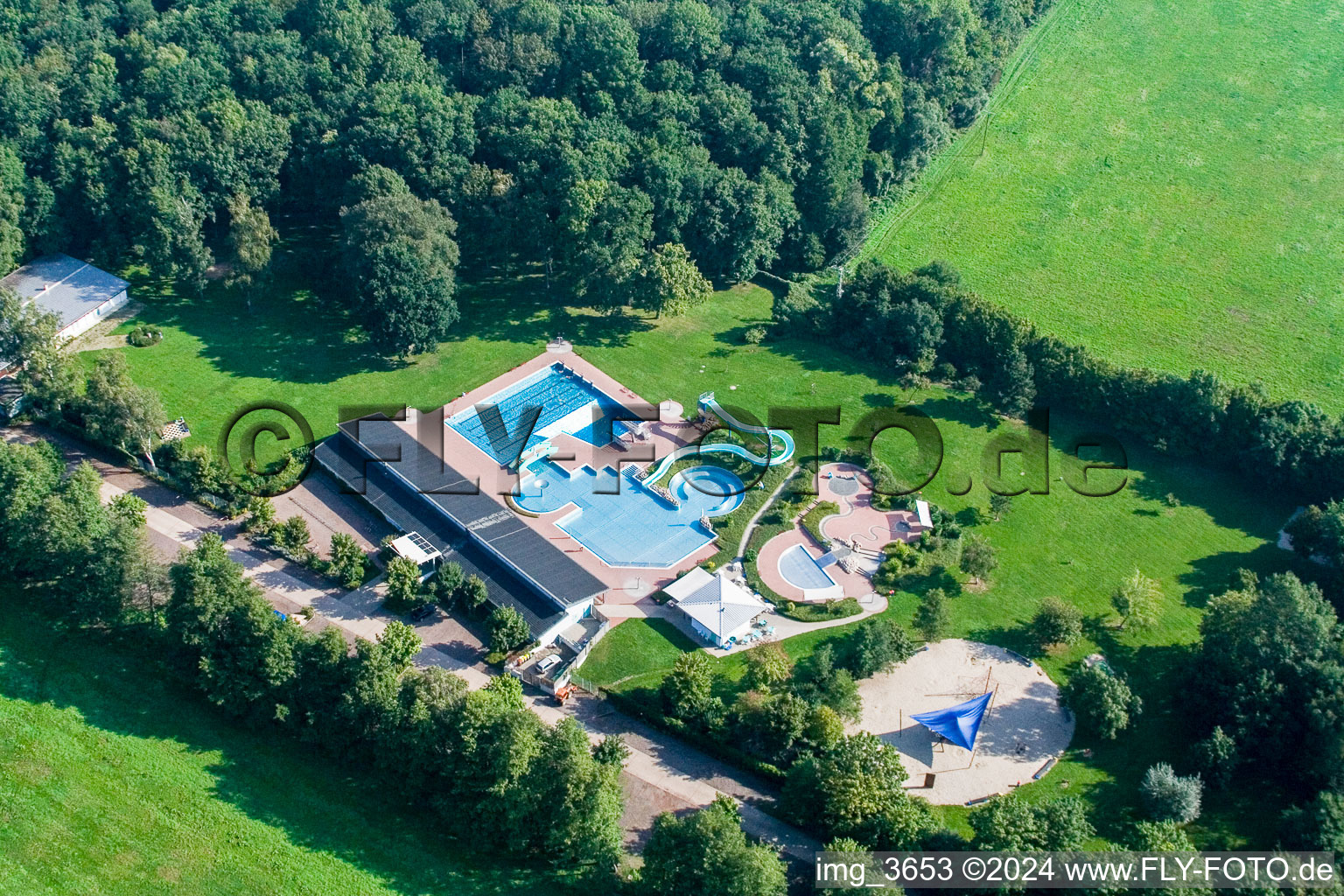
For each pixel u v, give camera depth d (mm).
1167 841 150375
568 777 154125
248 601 171750
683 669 177375
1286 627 178375
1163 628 196750
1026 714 181875
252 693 170875
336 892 153875
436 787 162875
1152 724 180375
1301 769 169625
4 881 153500
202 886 153750
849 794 155250
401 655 177250
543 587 194750
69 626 188750
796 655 189875
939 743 177125
